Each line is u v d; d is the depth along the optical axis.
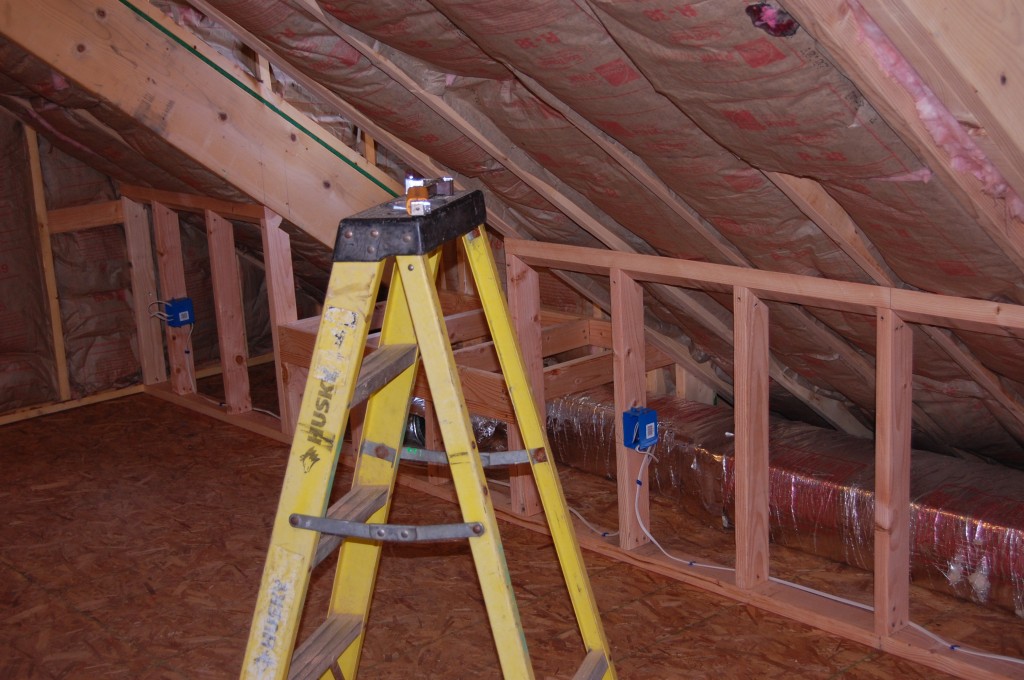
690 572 2.76
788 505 2.88
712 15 1.57
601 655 1.92
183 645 2.57
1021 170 1.60
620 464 2.86
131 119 3.29
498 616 1.58
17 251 4.26
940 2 1.39
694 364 3.30
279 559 1.59
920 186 1.74
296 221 3.46
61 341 4.41
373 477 1.92
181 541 3.15
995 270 1.90
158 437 4.09
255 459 3.82
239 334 4.15
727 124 1.83
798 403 3.20
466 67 2.19
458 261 3.86
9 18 2.87
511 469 3.17
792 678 2.31
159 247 4.30
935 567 2.64
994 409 2.56
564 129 2.22
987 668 2.24
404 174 3.62
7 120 4.11
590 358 3.22
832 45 1.48
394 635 2.57
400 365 1.82
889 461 2.29
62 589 2.88
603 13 1.69
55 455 3.92
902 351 2.23
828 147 1.75
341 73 2.39
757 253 2.31
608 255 2.71
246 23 2.33
